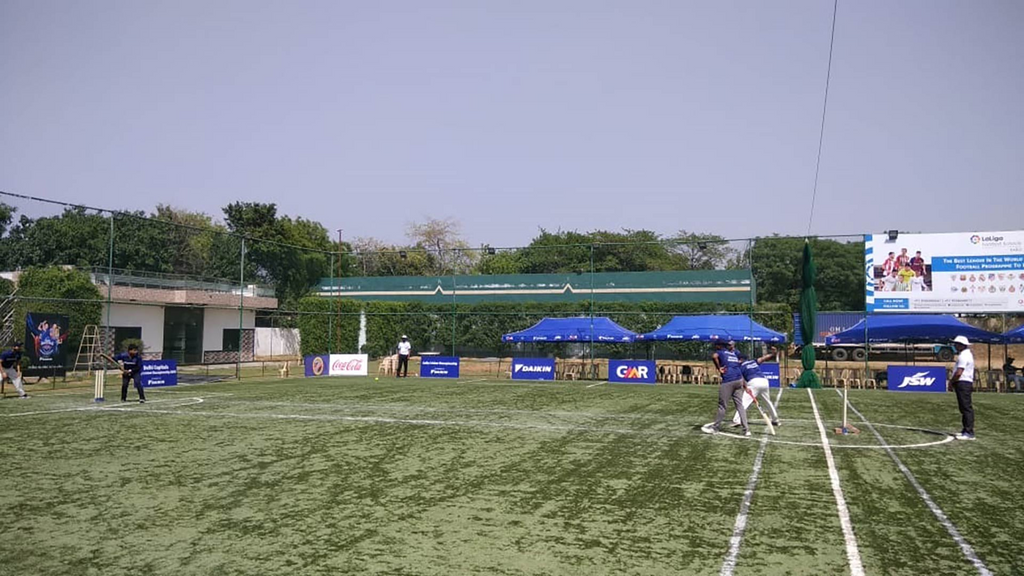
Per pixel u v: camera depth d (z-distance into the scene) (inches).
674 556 267.0
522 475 416.8
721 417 608.4
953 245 1151.0
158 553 271.0
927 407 837.8
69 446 519.8
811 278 1190.3
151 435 576.1
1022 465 454.3
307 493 370.0
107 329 1096.2
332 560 261.9
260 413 738.8
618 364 1275.8
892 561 262.7
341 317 1740.9
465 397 943.7
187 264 2091.5
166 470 430.3
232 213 2471.7
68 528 305.0
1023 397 997.2
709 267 1620.3
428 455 484.4
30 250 1676.9
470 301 1851.6
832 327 1497.3
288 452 495.5
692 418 703.7
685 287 1633.9
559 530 301.3
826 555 268.8
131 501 352.5
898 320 1177.4
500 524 310.7
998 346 1817.2
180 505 344.5
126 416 710.5
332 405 826.8
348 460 465.1
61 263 1717.5
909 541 287.3
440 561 260.5
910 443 544.7
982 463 460.8
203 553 270.7
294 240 2551.7
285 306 2103.8
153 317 1663.4
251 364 1856.5
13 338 1305.4
